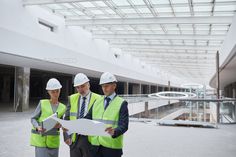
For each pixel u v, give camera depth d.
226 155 8.06
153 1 15.87
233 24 14.45
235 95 41.41
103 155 4.23
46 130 4.40
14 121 14.73
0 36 14.67
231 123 14.52
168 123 14.32
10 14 15.45
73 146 4.45
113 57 30.42
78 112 4.46
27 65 20.17
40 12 18.17
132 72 37.34
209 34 21.62
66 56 20.91
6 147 8.48
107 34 24.41
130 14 18.98
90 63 24.72
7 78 33.31
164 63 43.06
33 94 47.66
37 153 4.80
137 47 29.11
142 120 15.91
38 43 17.81
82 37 23.31
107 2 16.66
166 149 8.72
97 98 4.45
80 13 19.78
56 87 4.86
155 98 16.55
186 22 17.95
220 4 15.15
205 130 12.78
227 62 19.94
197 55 32.12
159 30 22.25
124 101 4.20
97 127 3.63
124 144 9.41
